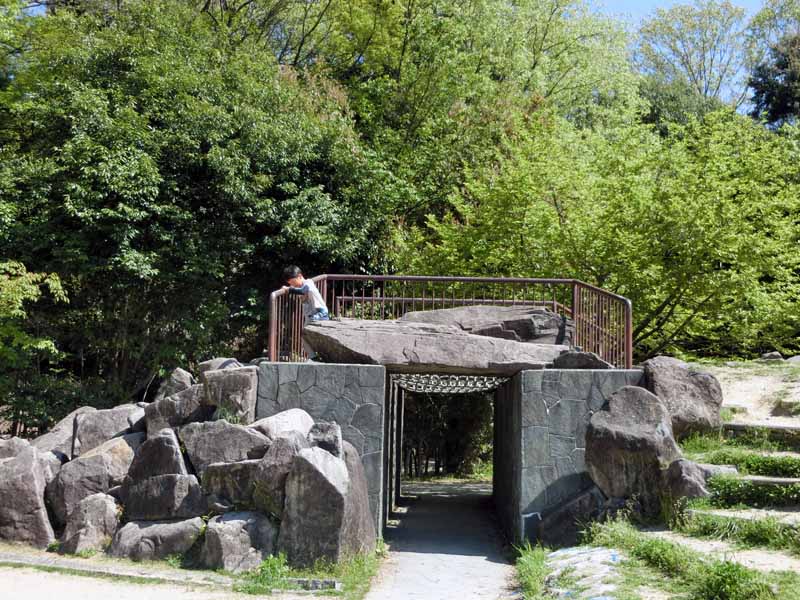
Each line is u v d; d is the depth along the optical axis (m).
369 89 24.30
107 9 22.56
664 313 17.05
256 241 19.27
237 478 8.64
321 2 27.52
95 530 8.85
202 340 18.44
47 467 9.69
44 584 7.42
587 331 11.16
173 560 8.29
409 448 20.11
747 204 15.95
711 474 8.41
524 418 9.78
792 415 10.55
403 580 8.29
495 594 7.68
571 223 16.95
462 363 10.19
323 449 8.57
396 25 25.84
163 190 17.58
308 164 19.52
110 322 18.11
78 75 18.12
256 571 7.96
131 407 10.63
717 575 5.76
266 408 10.04
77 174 16.78
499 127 22.67
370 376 10.05
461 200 19.25
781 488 7.95
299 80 21.94
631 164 17.48
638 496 8.66
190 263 17.48
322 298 11.64
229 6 25.70
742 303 15.95
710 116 17.59
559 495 9.60
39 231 16.47
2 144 19.56
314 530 8.12
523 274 16.70
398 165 22.34
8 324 15.54
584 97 30.14
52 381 17.08
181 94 17.58
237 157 17.62
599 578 6.67
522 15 28.45
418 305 18.06
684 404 9.71
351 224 18.81
